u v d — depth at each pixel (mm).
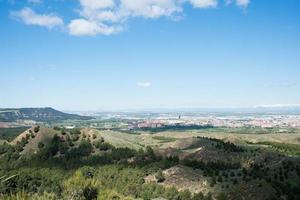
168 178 153375
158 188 140875
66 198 58375
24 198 42844
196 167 166875
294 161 164250
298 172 151875
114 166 168750
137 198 136375
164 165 167375
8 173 137750
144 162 178625
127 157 199625
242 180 140000
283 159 169125
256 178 140000
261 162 190625
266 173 150625
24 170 159375
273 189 130625
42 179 135750
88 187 63969
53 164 190625
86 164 185875
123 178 152375
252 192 129375
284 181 142625
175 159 181125
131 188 143750
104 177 155375
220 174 152625
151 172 160875
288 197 127750
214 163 174375
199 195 128500
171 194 135750
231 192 132000
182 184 147000
